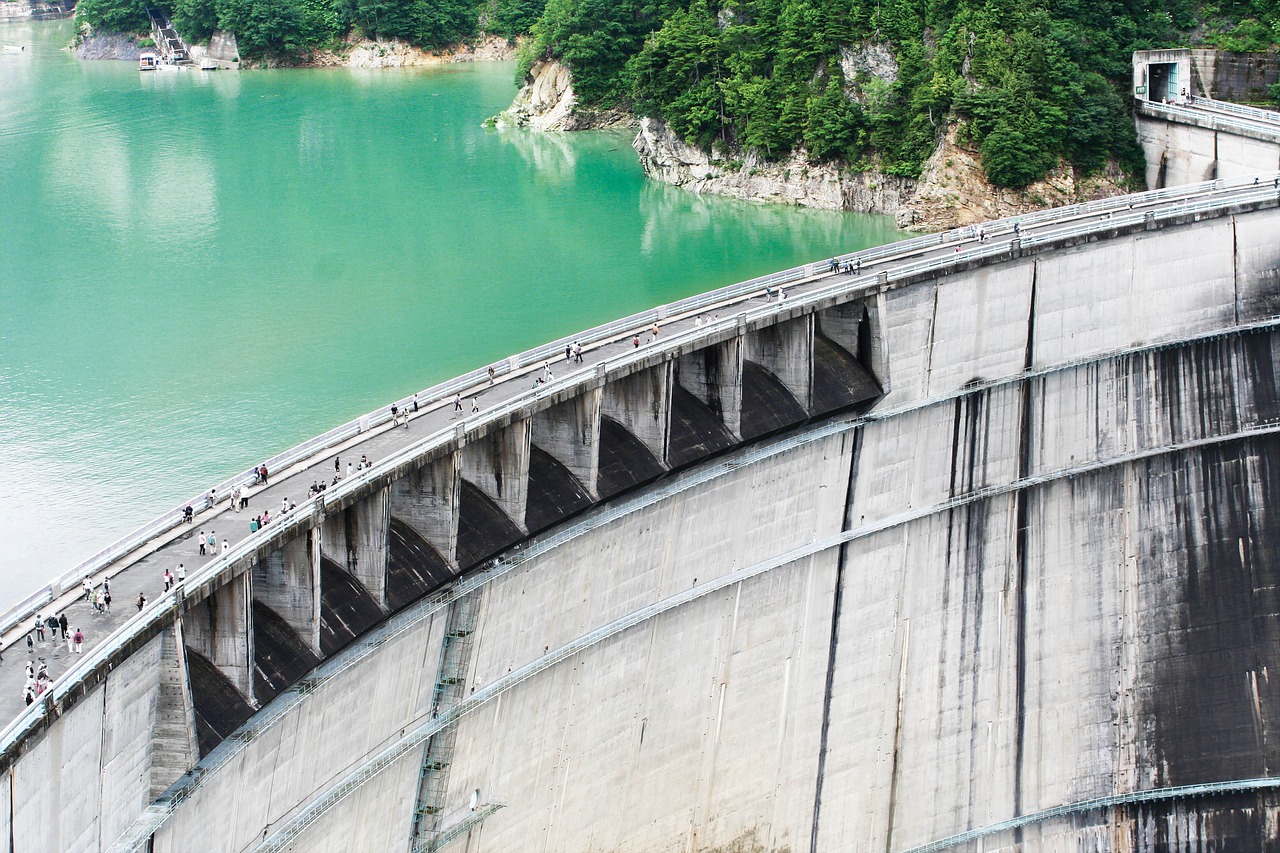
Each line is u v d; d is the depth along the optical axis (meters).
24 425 129.88
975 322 111.69
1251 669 118.06
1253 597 118.31
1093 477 117.44
